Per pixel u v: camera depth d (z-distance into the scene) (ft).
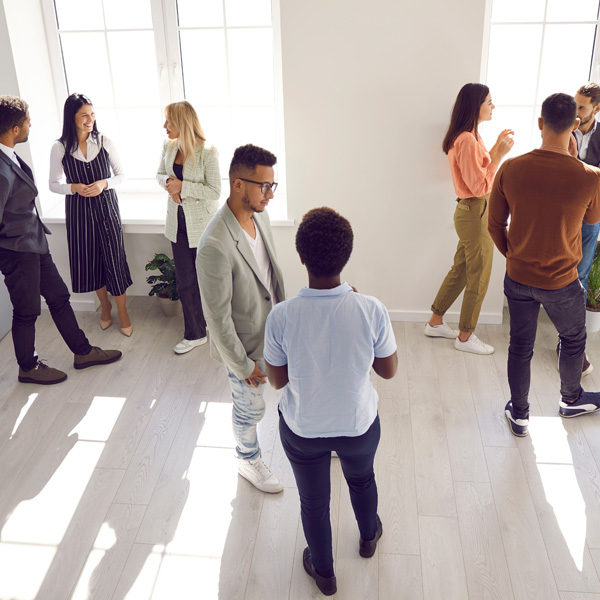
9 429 11.16
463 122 11.46
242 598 8.14
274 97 13.84
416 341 13.47
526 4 12.44
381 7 11.62
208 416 11.40
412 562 8.55
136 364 12.96
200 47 13.56
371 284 13.97
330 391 6.67
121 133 14.60
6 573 8.52
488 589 8.16
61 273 14.70
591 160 11.62
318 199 13.21
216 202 12.48
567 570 8.37
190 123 11.80
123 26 13.62
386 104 12.33
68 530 9.14
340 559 8.63
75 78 14.16
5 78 12.97
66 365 12.98
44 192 14.16
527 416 10.60
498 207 9.57
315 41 11.94
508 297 9.95
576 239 9.18
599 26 12.44
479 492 9.62
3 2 12.42
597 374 12.20
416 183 12.92
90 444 10.78
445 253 13.48
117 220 13.26
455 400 11.64
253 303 8.34
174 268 14.15
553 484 9.73
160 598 8.15
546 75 12.99
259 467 9.78
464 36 11.71
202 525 9.20
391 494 9.62
